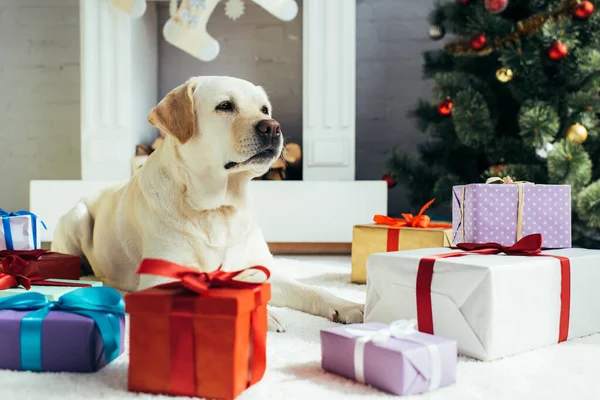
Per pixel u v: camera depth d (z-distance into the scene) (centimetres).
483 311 107
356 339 96
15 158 411
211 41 320
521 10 291
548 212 144
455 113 278
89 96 337
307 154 335
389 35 400
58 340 99
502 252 132
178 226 144
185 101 140
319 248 336
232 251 149
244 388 90
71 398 86
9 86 408
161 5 398
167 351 87
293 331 130
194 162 142
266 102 149
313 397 88
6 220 167
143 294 88
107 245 179
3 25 406
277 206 318
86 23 335
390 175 330
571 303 125
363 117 405
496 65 303
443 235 182
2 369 101
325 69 332
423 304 117
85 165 338
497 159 296
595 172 280
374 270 128
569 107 265
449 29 321
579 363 108
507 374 100
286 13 326
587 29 262
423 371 89
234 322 84
